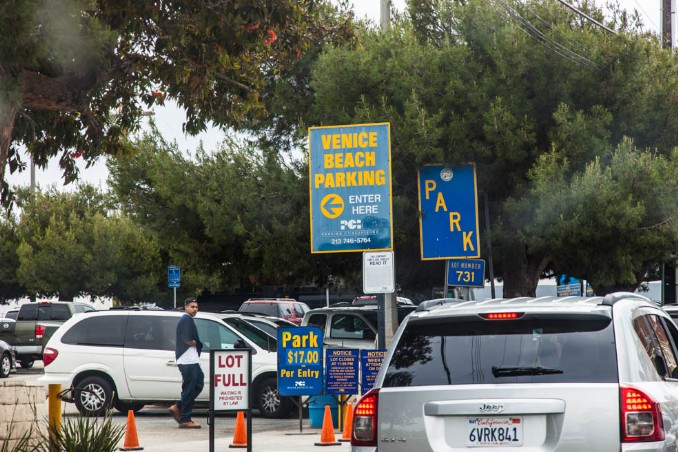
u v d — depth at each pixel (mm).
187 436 25656
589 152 35031
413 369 10102
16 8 14031
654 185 34375
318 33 31609
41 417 18469
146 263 74500
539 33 35781
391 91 35812
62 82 17344
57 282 73062
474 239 34625
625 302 10461
